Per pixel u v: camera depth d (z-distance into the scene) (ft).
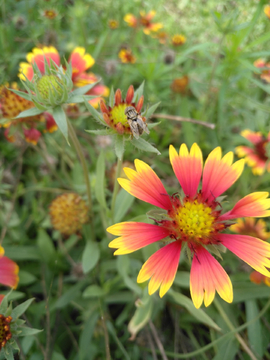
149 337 0.49
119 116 0.33
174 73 0.84
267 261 0.30
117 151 0.32
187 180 0.37
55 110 0.35
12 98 0.46
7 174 0.65
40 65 0.50
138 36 0.92
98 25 0.96
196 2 1.04
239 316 0.55
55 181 0.70
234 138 0.70
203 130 0.73
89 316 0.50
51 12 0.76
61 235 0.58
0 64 0.74
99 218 0.60
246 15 0.87
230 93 0.80
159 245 0.48
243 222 0.53
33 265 0.57
